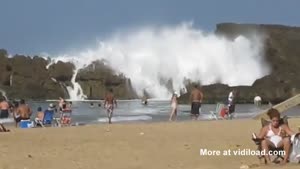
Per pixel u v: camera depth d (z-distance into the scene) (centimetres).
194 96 2972
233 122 2358
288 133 1221
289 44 9962
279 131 1223
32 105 6194
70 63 8488
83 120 3441
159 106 6034
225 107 3378
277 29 10012
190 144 1570
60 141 1644
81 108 5256
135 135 1783
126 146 1529
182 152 1448
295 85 7962
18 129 2139
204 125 2186
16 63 8112
